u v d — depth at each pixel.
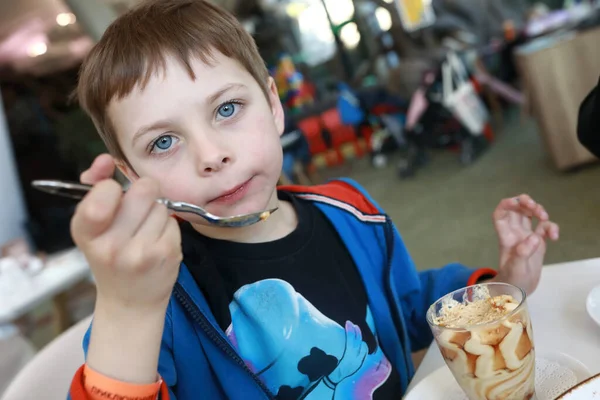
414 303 1.02
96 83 0.76
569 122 3.31
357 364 0.89
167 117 0.71
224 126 0.73
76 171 5.34
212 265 0.87
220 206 0.72
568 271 0.88
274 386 0.85
